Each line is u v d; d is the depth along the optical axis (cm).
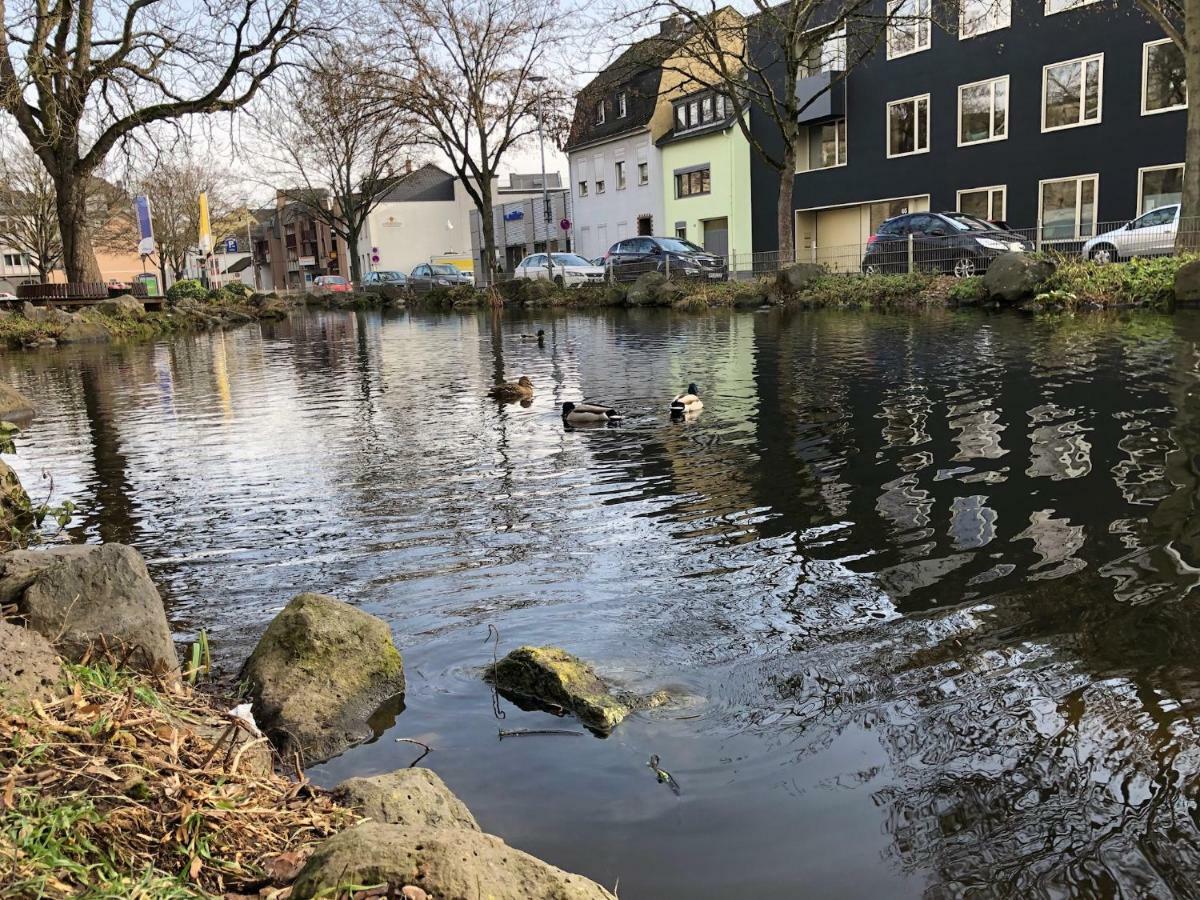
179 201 6750
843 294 2686
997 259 2331
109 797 252
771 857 302
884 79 3550
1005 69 3139
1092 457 781
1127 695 391
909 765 350
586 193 5428
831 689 412
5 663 298
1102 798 324
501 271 4841
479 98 4138
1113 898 278
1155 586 504
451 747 380
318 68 3017
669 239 3691
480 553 617
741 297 3019
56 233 6469
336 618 439
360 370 1767
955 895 282
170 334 3200
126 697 326
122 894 212
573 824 324
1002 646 444
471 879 222
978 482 731
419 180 8106
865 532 627
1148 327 1652
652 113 4706
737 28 2920
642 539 634
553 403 1236
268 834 269
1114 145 2878
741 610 505
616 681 429
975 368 1296
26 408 1352
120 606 404
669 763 360
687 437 961
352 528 686
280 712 394
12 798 231
